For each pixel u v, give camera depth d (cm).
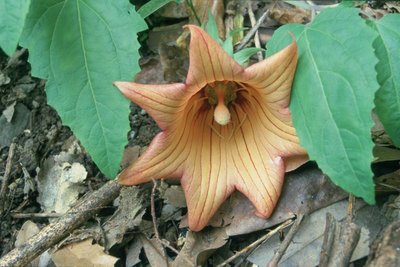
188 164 18
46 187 20
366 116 16
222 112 18
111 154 17
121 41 17
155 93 16
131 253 18
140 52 23
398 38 17
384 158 18
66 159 20
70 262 18
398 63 17
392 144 18
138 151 20
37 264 18
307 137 16
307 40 17
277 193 17
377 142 18
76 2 17
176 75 22
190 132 18
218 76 16
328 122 16
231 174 18
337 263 16
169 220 19
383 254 15
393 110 17
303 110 16
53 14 17
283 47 17
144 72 22
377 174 18
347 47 16
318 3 22
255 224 18
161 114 16
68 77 17
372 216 17
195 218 17
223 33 22
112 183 19
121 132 17
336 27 16
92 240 18
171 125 16
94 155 17
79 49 17
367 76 16
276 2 23
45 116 22
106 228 18
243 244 18
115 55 17
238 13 23
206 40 15
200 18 23
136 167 17
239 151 18
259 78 16
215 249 18
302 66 16
